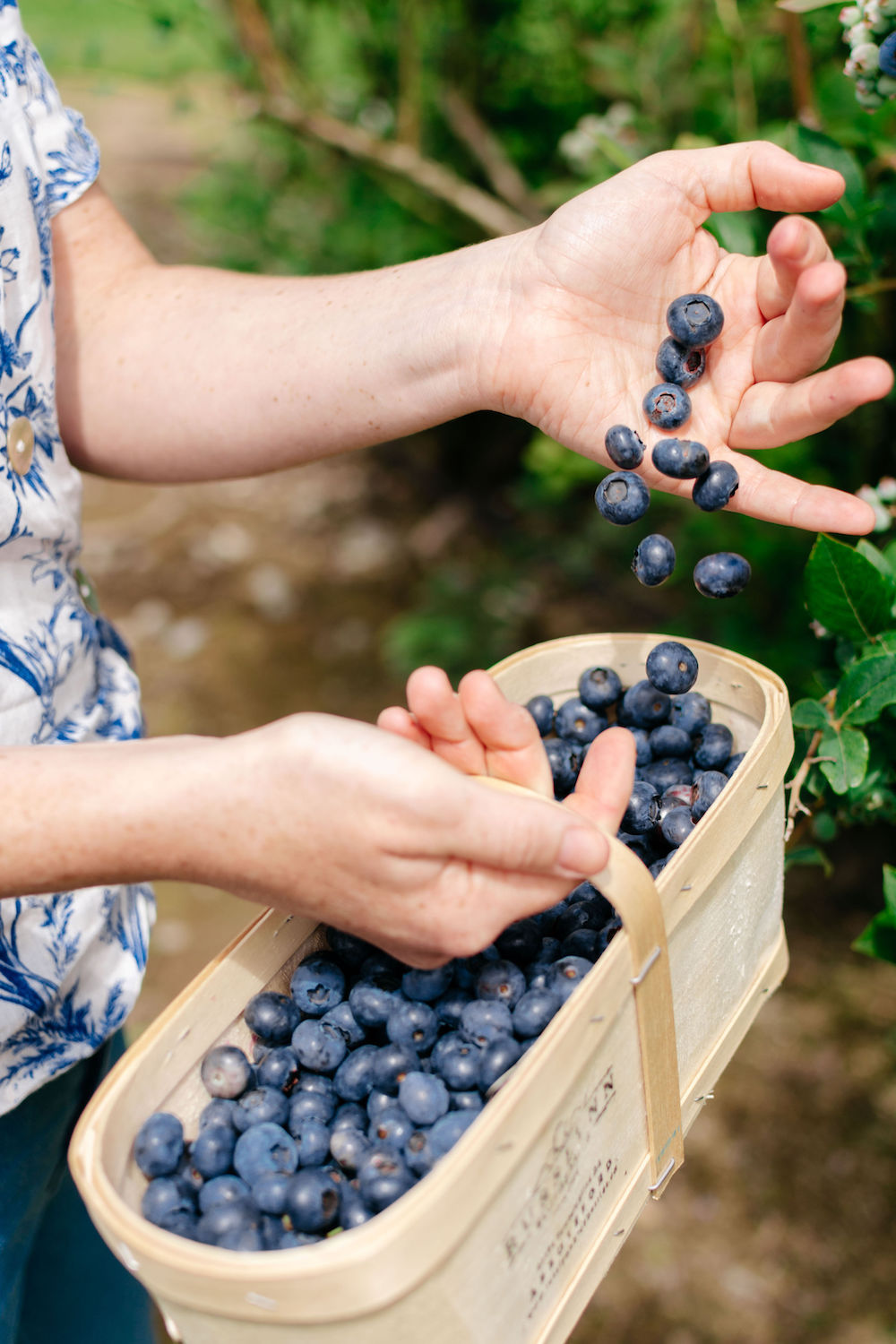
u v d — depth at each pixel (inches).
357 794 19.7
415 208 55.5
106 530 81.0
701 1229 38.7
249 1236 20.0
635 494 23.8
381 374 25.6
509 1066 20.8
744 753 24.2
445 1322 19.3
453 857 20.2
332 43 54.0
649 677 23.8
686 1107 22.9
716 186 23.2
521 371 24.6
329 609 70.8
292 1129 21.4
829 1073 42.1
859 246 27.5
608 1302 37.3
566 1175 20.4
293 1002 22.1
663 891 20.9
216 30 46.8
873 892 47.4
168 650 69.5
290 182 65.8
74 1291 28.3
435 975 21.7
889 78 25.3
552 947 22.4
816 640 36.9
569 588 64.9
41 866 20.4
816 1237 37.8
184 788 20.2
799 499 23.5
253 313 26.7
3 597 23.8
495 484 75.3
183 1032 21.3
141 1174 20.7
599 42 43.9
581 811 20.9
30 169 24.4
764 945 24.1
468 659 62.4
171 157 105.5
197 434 27.0
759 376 23.6
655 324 24.0
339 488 80.8
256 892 20.8
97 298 27.3
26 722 23.8
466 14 48.3
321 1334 19.1
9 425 23.7
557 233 23.9
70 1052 24.2
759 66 36.2
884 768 26.2
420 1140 20.6
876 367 22.6
